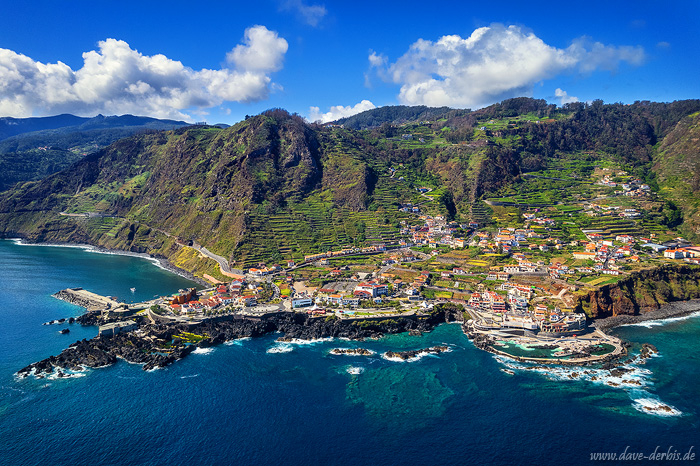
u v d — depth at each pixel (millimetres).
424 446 131625
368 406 152000
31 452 127125
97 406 150875
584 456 127188
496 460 125812
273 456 127188
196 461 124688
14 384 164500
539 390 162125
